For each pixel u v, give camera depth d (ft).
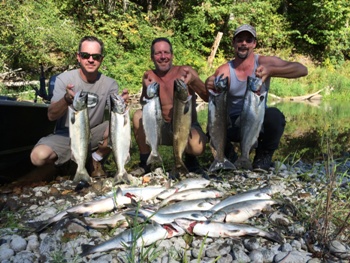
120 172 6.58
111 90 7.48
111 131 6.48
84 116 6.31
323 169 8.36
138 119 7.67
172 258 4.62
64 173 8.34
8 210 6.15
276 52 35.32
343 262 4.62
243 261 4.59
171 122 7.48
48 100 9.45
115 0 29.45
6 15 21.75
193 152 7.80
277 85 28.19
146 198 6.33
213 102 6.77
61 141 7.33
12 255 4.71
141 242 4.83
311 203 6.15
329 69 33.65
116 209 5.94
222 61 32.71
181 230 5.08
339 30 34.12
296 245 4.93
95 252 4.73
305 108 22.08
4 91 19.17
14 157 8.37
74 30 25.49
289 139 12.78
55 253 4.71
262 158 8.15
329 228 5.23
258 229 5.06
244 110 6.82
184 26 32.89
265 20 34.50
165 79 7.52
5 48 21.94
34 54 23.15
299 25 36.06
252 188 6.94
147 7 33.81
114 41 27.45
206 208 5.79
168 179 7.35
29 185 7.53
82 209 5.72
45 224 5.32
